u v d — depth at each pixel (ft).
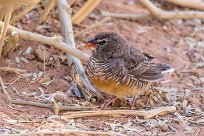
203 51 48.11
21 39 41.06
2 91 36.37
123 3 53.93
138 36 48.16
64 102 36.60
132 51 37.04
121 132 34.06
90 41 36.58
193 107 38.52
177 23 52.24
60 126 33.55
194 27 52.29
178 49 47.85
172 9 54.08
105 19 43.78
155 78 37.50
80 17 45.50
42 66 39.63
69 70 39.73
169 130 35.29
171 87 41.16
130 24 49.70
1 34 36.76
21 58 39.78
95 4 44.93
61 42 38.06
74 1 45.62
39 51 40.37
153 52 46.24
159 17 50.98
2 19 39.34
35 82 38.14
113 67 35.58
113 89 36.01
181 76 43.42
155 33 49.47
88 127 34.09
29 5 39.81
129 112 36.17
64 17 40.98
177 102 38.91
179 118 36.73
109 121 35.29
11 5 35.27
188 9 53.93
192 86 41.93
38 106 35.65
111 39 36.27
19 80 37.99
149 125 35.42
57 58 40.55
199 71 44.73
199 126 36.17
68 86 38.37
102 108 36.94
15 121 33.40
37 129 32.73
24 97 36.45
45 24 44.32
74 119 35.01
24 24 43.50
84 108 36.19
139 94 38.24
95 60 36.01
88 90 37.60
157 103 38.68
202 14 51.88
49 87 37.99
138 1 54.85
